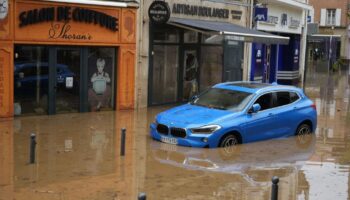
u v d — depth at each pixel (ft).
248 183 30.09
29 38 49.88
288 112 43.55
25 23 49.32
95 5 54.54
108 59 57.67
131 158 35.12
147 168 32.60
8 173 30.66
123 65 58.29
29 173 30.73
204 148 37.70
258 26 85.76
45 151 36.70
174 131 38.93
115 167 32.68
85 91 55.72
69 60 54.08
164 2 58.90
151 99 62.69
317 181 31.07
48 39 51.29
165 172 31.78
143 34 60.18
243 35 62.49
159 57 63.57
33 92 51.72
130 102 59.52
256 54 87.56
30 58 50.96
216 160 35.09
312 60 173.99
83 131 44.98
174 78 66.39
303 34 109.19
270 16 90.58
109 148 38.24
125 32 57.88
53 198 26.09
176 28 65.57
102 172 31.40
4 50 48.21
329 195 28.25
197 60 70.08
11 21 48.34
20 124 47.24
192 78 69.62
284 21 97.40
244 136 39.70
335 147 41.50
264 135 41.50
